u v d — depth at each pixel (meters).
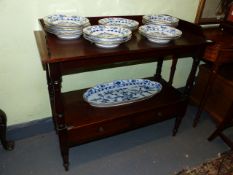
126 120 1.29
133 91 1.53
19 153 1.42
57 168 1.34
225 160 1.47
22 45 1.24
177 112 1.49
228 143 1.50
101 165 1.38
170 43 1.17
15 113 1.44
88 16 1.35
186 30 1.43
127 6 1.44
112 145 1.53
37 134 1.57
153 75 1.84
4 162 1.35
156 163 1.42
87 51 0.98
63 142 1.17
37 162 1.37
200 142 1.62
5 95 1.35
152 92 1.52
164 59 1.81
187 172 1.36
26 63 1.30
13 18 1.15
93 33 1.10
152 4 1.52
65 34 1.06
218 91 1.70
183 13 1.69
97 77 1.59
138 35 1.26
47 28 1.09
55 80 0.96
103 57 1.00
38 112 1.51
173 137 1.65
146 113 1.34
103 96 1.44
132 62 1.66
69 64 0.95
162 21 1.39
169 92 1.53
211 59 1.49
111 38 0.99
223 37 1.59
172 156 1.48
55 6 1.23
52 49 0.97
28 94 1.41
